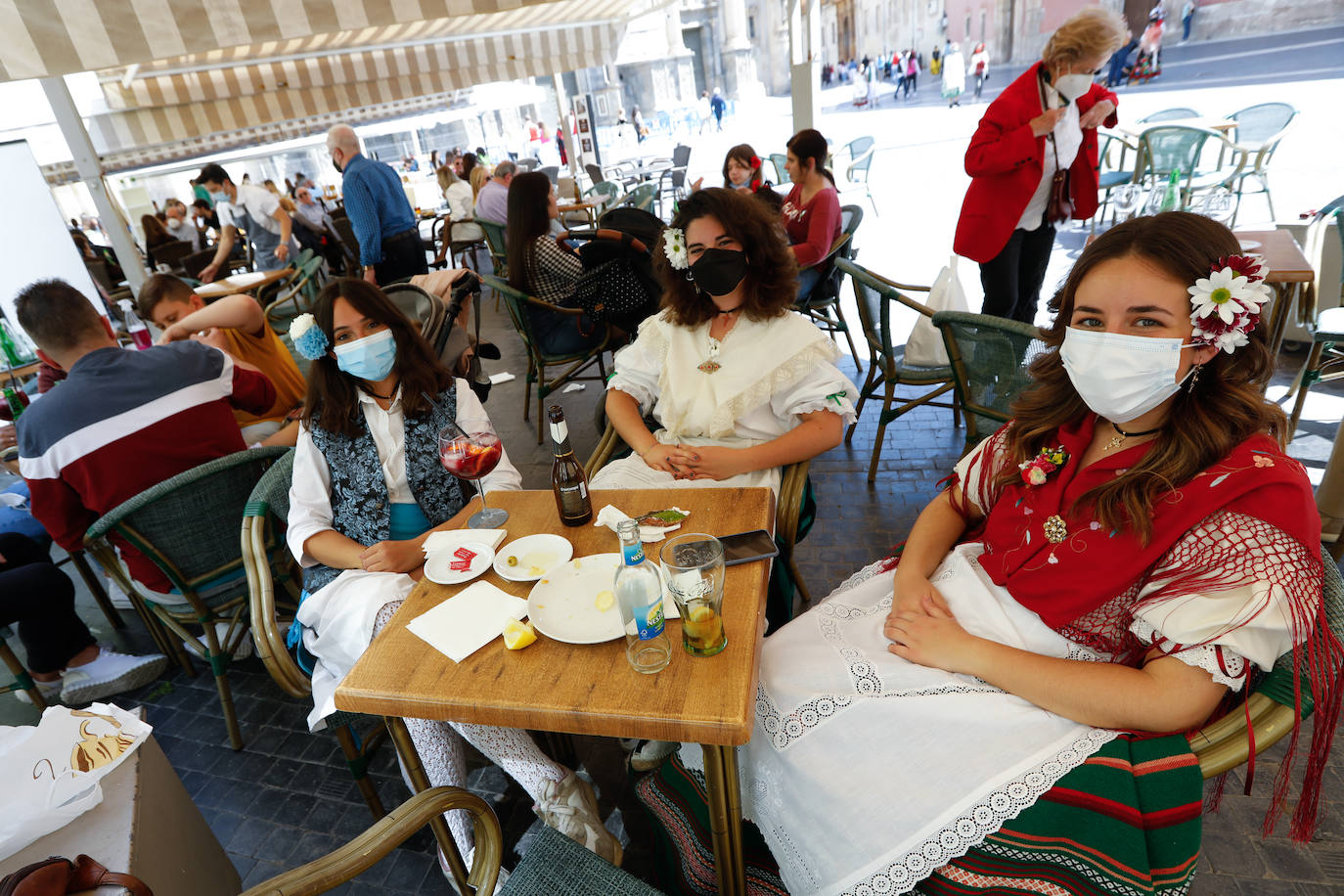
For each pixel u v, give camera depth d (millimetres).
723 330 2186
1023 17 18781
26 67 2662
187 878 1386
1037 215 3428
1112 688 1106
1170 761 1059
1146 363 1131
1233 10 14008
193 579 2137
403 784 2102
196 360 2293
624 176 11000
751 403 2100
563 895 1154
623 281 3666
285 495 1967
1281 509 1028
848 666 1312
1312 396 3400
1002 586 1359
